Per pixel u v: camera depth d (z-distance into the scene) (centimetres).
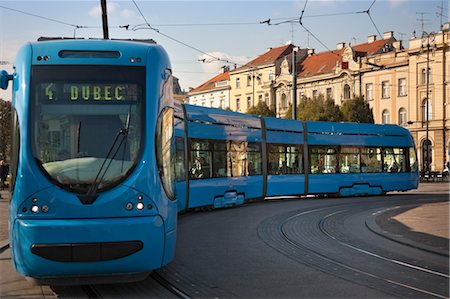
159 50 762
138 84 714
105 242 653
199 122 1747
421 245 1119
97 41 741
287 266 892
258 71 8306
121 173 678
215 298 688
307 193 2314
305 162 2320
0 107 3250
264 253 1013
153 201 687
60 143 681
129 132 695
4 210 1773
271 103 7962
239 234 1273
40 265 645
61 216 654
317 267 887
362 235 1280
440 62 5897
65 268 647
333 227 1427
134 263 664
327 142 2406
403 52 6272
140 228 666
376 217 1656
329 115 5450
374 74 6538
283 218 1623
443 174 4988
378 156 2581
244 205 2089
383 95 6450
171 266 886
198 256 979
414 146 2738
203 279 793
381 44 7069
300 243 1143
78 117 690
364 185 2512
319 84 7231
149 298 690
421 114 6078
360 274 838
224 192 1875
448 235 1265
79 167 671
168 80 766
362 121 5481
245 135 2020
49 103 691
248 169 2028
